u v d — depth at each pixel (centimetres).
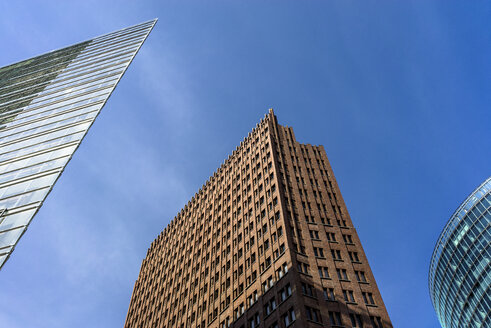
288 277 5228
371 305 5156
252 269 6081
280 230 6156
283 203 6625
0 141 4222
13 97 5869
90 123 4078
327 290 5200
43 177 3184
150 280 9562
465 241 10725
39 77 6706
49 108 4975
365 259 6006
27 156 3688
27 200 2869
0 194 3050
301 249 5822
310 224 6456
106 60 6719
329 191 7550
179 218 10500
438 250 11850
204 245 8144
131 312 9375
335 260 5812
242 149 9581
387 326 4922
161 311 7931
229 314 5816
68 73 6525
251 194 7744
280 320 4788
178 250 9188
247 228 7044
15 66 8375
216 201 9031
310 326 4522
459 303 10581
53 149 3694
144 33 8088
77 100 5000
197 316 6575
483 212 10531
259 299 5419
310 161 8350
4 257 2236
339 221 6806
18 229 2506
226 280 6531
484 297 9512
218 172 9956
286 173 7662
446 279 11300
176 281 8244
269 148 8319
